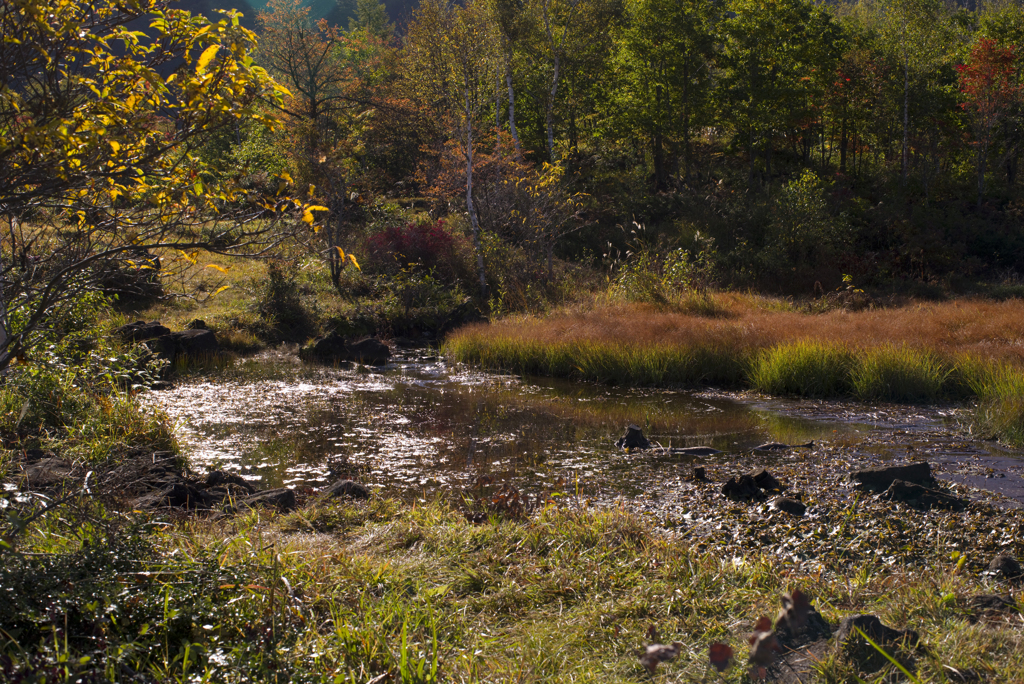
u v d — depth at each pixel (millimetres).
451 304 24906
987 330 17469
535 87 39688
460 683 3225
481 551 5152
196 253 3088
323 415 12352
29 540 3955
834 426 11922
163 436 9047
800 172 45625
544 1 37375
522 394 14883
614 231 35438
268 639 3326
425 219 32812
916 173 46062
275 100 3084
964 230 39656
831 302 26031
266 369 17250
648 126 42031
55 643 2871
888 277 35375
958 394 14180
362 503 6641
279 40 38438
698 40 40156
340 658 3273
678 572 4762
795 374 15125
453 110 30844
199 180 2939
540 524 5883
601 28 38406
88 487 4125
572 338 17859
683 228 35281
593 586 4500
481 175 30578
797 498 7422
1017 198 44281
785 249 34312
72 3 2887
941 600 4102
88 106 2865
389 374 17250
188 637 3344
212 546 4270
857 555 5801
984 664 3230
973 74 43750
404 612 3838
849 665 3135
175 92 2908
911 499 7234
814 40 43688
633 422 12211
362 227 29953
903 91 45375
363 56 63406
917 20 45812
